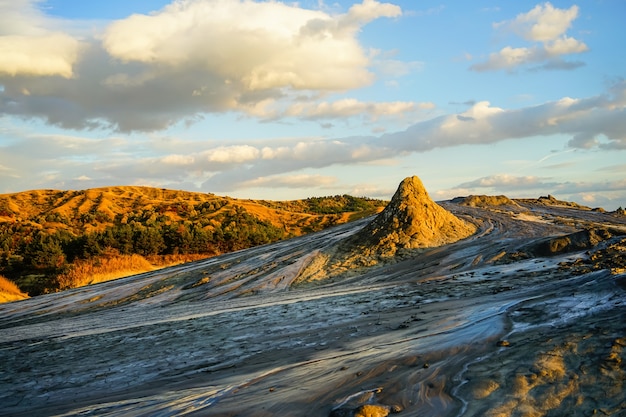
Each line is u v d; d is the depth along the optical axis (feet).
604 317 34.04
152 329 66.28
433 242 121.60
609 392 22.95
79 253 251.60
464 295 62.08
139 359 47.32
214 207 475.31
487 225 139.74
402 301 63.72
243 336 52.44
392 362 32.99
